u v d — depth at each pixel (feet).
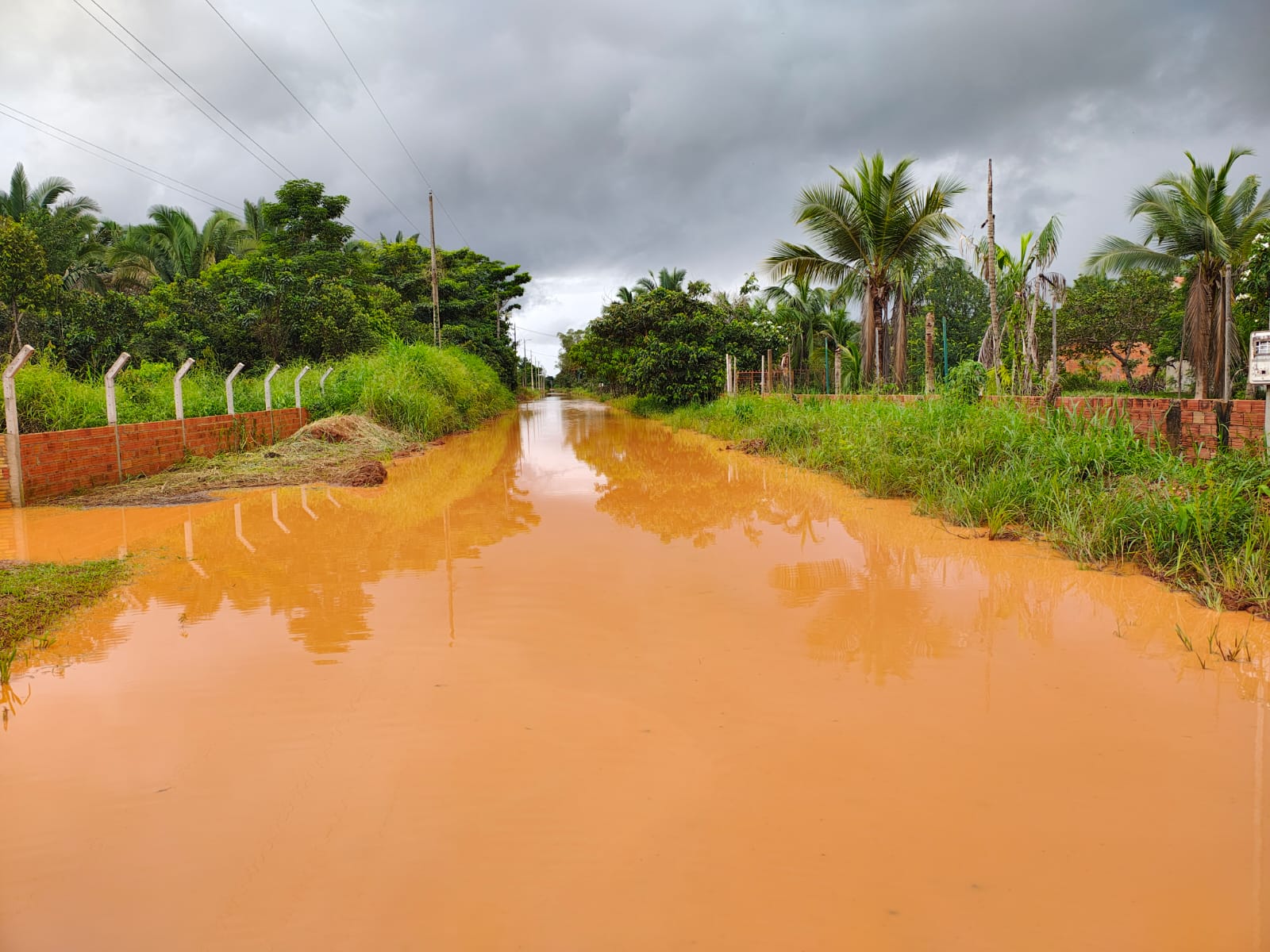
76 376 51.47
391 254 119.34
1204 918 6.50
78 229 96.84
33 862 7.47
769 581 17.39
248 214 122.93
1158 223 69.10
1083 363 105.91
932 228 60.80
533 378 299.79
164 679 12.00
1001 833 7.71
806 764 9.12
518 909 6.68
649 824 7.94
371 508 28.43
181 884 7.11
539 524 24.75
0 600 15.55
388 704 10.97
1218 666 12.07
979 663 12.29
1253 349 20.53
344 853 7.53
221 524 25.07
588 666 12.32
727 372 73.26
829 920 6.50
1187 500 18.04
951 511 24.11
